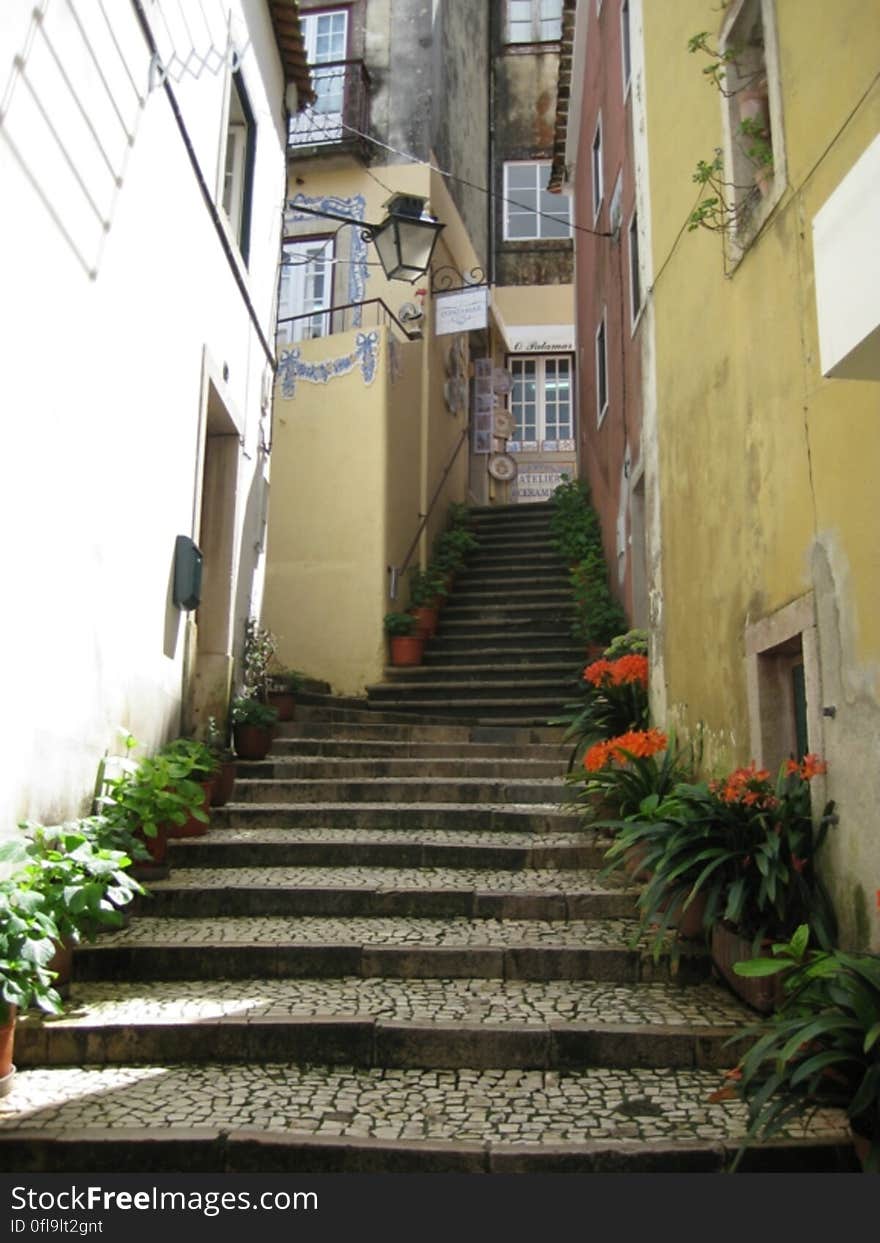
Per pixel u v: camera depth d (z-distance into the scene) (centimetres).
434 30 1220
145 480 487
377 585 958
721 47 460
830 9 343
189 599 551
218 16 592
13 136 332
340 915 457
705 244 488
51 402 368
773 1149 278
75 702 401
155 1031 343
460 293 1064
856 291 254
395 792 614
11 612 337
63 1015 353
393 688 900
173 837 529
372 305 1104
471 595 1075
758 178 418
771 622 386
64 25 370
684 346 529
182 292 541
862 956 287
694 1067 338
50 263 365
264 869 506
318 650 962
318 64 1162
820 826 337
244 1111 302
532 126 1680
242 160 700
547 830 559
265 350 771
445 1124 296
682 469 529
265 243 762
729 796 364
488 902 455
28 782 355
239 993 383
